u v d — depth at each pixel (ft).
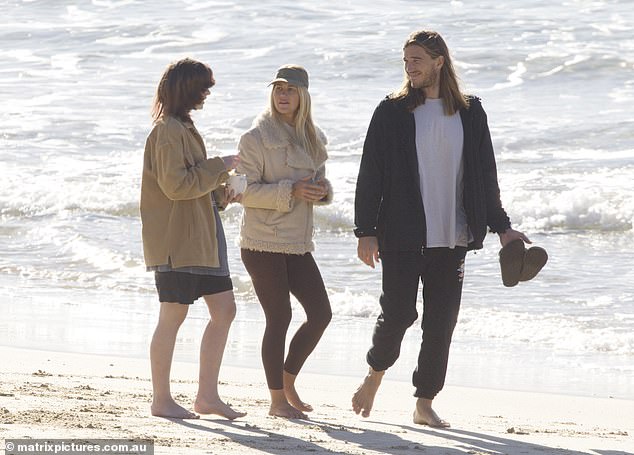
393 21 368.68
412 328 112.78
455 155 61.11
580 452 55.62
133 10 414.21
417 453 51.24
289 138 65.57
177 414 59.16
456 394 83.25
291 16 386.73
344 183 198.90
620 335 107.96
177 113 58.29
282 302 64.90
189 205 58.03
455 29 351.25
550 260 148.46
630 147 223.92
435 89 61.72
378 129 61.52
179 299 58.39
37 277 144.25
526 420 71.61
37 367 85.15
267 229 64.23
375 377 64.34
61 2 434.30
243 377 86.63
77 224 177.47
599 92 278.05
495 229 63.05
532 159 216.74
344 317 120.26
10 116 273.33
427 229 60.90
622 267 142.92
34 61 354.74
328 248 159.53
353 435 56.75
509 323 113.39
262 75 311.88
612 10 368.48
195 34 370.94
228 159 57.72
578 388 86.58
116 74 333.01
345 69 311.88
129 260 152.25
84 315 118.32
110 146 241.76
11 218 183.62
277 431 56.18
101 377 80.12
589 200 181.06
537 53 309.22
